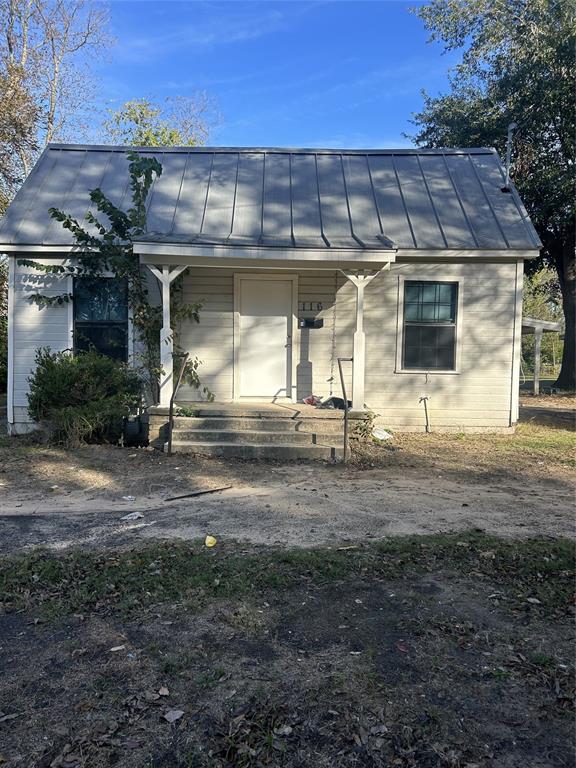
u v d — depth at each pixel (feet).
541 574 14.29
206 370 35.47
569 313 69.51
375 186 38.96
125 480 24.13
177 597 12.89
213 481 24.07
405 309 35.76
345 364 35.81
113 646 10.85
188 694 9.39
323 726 8.66
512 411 36.01
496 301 35.63
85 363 30.76
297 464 27.32
